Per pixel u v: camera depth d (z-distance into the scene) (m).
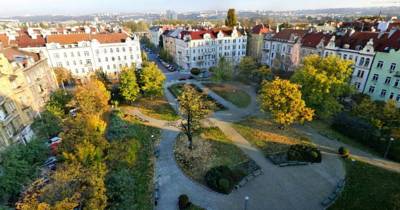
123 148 35.53
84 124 37.84
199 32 102.94
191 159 40.59
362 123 44.91
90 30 97.88
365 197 31.69
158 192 33.31
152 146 44.72
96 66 87.50
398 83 55.47
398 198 29.25
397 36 57.00
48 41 81.31
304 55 80.62
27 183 28.89
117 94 65.19
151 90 63.47
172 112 60.03
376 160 39.19
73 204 21.83
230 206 31.27
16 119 42.44
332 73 50.44
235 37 108.00
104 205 25.39
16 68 45.66
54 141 43.66
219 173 34.81
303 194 32.88
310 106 51.12
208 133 48.94
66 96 56.16
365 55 61.50
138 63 93.88
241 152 42.38
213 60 107.50
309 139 45.72
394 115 40.78
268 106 46.62
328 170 37.25
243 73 84.94
